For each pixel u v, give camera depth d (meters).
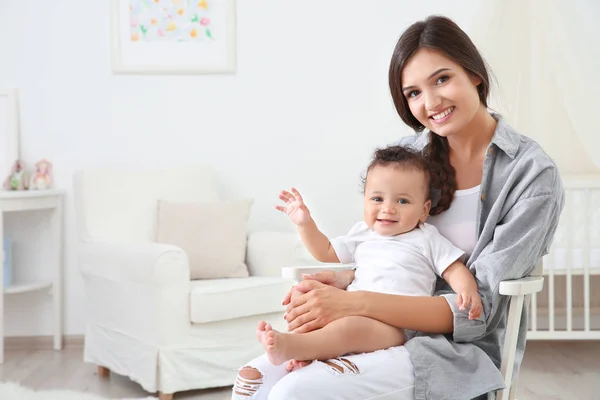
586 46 3.34
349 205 3.91
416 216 1.74
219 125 3.89
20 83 3.86
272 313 3.09
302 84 3.90
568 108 3.39
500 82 3.37
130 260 3.00
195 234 3.30
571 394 2.96
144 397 2.95
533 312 3.38
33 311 3.90
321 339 1.48
